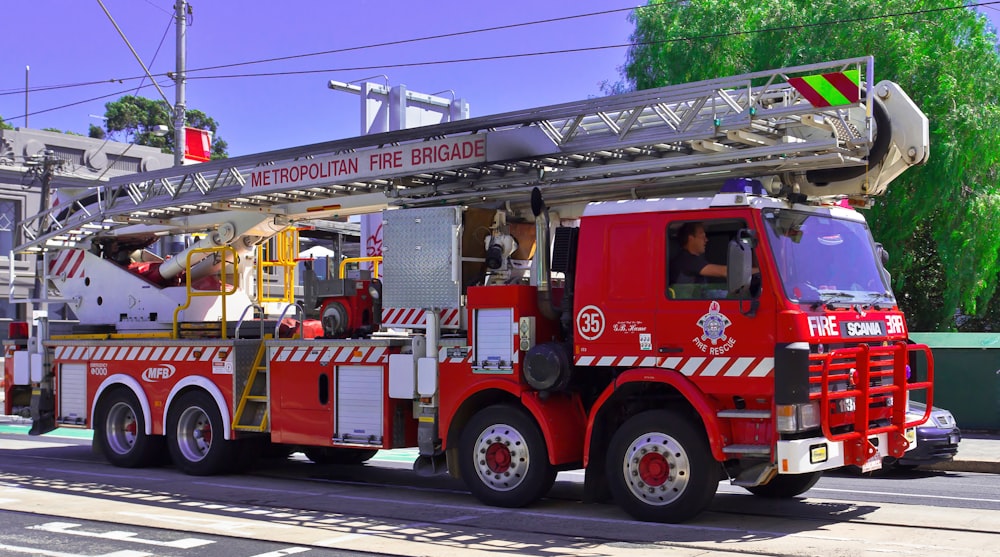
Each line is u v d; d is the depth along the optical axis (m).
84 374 13.30
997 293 28.17
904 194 22.98
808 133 8.77
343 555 7.47
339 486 11.39
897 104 8.70
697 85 8.65
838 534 8.10
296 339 11.24
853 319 8.48
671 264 8.53
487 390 9.71
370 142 10.73
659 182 9.54
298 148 11.33
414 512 9.41
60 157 40.16
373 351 10.48
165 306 13.52
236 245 13.49
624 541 7.87
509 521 8.81
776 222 8.29
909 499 10.31
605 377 9.31
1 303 38.81
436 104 27.52
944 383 18.36
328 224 14.81
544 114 9.49
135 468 12.88
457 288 9.99
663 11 26.36
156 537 8.20
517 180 10.01
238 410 11.67
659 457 8.51
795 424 7.82
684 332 8.39
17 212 39.03
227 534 8.30
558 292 9.58
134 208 13.23
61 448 15.70
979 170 23.20
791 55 23.48
